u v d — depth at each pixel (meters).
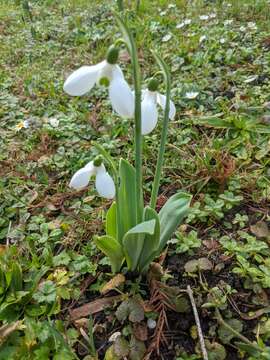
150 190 0.26
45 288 0.20
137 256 0.19
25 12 0.56
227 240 0.22
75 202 0.26
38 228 0.24
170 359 0.18
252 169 0.27
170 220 0.19
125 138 0.30
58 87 0.38
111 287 0.20
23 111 0.35
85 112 0.33
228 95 0.34
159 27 0.47
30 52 0.45
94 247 0.22
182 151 0.28
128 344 0.18
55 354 0.17
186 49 0.41
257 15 0.48
